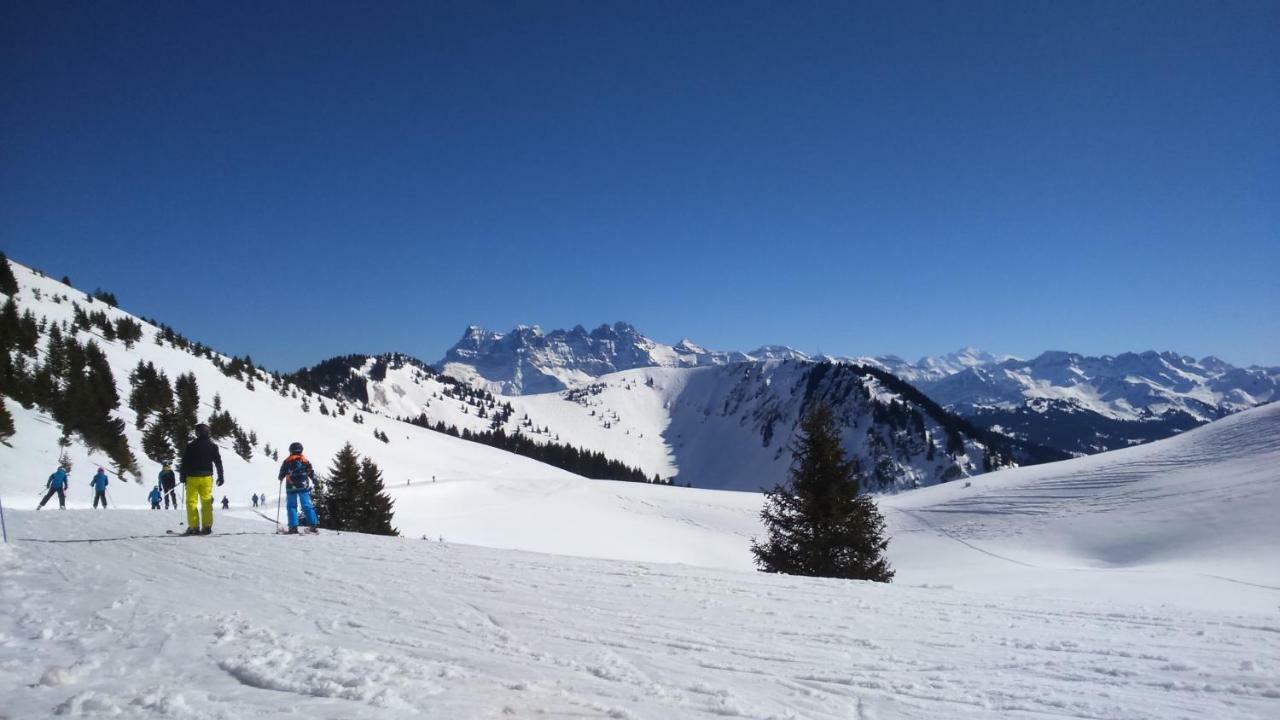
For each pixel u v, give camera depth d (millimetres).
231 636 5180
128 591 7039
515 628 6109
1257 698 4297
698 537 89750
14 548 10414
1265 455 69625
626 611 7047
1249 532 52719
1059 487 80375
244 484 73000
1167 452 80875
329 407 178250
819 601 8031
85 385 62844
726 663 5109
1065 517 70375
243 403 124562
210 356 152625
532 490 109250
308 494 14586
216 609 6453
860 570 25125
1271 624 6926
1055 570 46875
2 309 72438
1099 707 4137
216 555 10438
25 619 5711
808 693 4379
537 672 4621
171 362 121438
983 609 7758
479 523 85312
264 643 5008
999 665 5160
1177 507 63562
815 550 25500
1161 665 5129
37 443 44594
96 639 5062
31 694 3748
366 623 6145
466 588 8117
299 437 122500
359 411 195750
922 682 4668
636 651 5398
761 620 6789
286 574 8812
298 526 14672
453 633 5824
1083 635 6328
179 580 8141
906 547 73062
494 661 4898
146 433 62812
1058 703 4223
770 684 4578
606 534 86062
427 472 136875
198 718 3355
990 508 79688
